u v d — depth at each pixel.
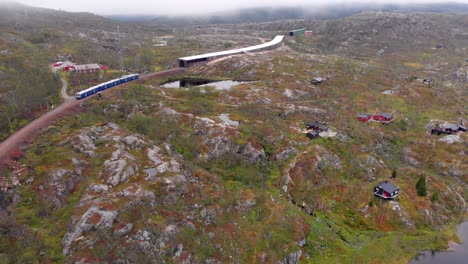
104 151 106.75
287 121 152.38
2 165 99.56
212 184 101.62
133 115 143.88
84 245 77.62
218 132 134.25
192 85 199.62
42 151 107.19
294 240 91.94
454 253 99.31
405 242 102.00
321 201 111.81
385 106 181.12
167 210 88.69
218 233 86.62
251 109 157.88
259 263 83.56
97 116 141.25
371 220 108.62
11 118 130.62
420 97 198.88
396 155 140.12
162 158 106.62
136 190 91.88
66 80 184.62
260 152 127.44
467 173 131.75
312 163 123.75
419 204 114.00
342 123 153.62
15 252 76.12
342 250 96.00
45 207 88.31
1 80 158.50
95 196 90.06
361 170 125.31
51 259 75.56
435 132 153.88
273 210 99.44
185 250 80.94
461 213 116.50
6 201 90.50
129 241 79.69
